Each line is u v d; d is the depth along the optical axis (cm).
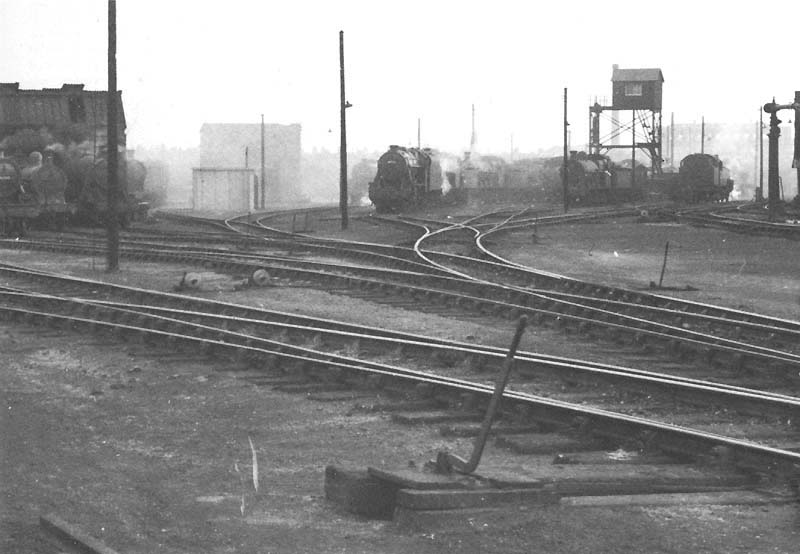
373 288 2645
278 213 7288
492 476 909
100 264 3419
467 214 7012
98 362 1711
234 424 1286
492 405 913
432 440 1191
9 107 5434
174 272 3166
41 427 1264
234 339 1805
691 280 3041
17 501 947
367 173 12406
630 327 1967
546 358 1595
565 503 895
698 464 1049
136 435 1233
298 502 954
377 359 1703
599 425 1175
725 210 7056
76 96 5472
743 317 2159
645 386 1387
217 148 14425
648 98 10606
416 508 852
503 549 793
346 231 5184
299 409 1359
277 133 14375
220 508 937
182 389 1497
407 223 5534
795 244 4322
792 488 962
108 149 3167
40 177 4906
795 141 7194
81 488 999
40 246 3994
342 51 5319
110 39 3133
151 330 1867
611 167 8788
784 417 1240
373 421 1286
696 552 789
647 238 4653
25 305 2359
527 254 3831
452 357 1642
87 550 787
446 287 2691
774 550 795
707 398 1318
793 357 1677
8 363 1719
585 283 2645
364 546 814
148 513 920
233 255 3591
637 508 891
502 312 2223
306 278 2875
